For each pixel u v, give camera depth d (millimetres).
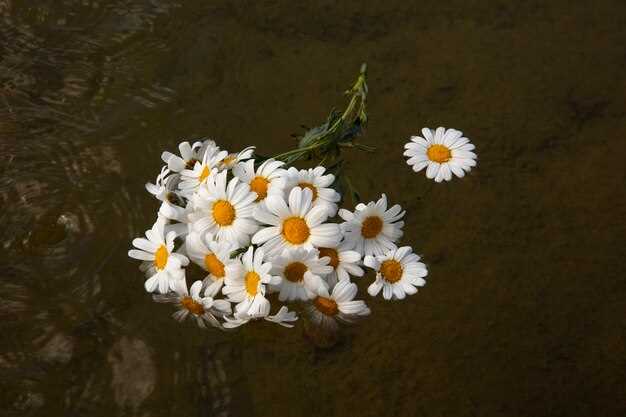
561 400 847
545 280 906
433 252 916
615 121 1023
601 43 1095
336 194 880
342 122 945
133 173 950
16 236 909
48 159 958
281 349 855
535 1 1137
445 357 860
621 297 902
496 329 877
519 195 958
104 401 825
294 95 1017
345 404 832
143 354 846
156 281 872
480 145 992
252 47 1058
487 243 924
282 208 863
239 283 856
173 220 900
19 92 1007
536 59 1073
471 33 1095
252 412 824
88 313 866
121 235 911
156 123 986
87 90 1012
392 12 1107
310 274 855
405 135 990
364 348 860
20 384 831
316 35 1076
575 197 962
